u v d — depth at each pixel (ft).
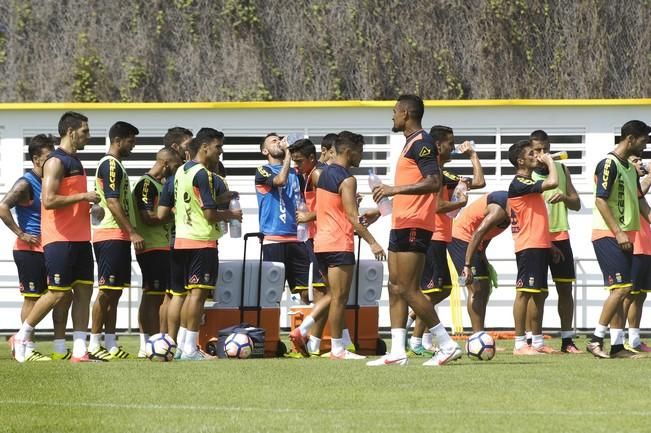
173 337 149.59
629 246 142.00
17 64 295.89
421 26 287.89
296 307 160.56
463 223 164.25
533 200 154.30
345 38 288.30
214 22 291.79
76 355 140.87
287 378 114.21
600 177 142.92
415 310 126.93
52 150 157.38
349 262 144.87
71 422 85.81
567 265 161.07
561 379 112.47
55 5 296.30
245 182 208.13
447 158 150.82
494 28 286.25
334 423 84.84
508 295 207.72
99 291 149.69
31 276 156.97
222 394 101.71
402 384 108.27
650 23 285.64
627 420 85.97
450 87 286.87
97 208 143.64
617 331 144.56
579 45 286.87
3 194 208.74
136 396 100.68
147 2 293.84
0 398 100.07
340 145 144.36
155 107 209.05
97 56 295.07
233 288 156.35
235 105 208.23
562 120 208.54
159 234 157.38
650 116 207.51
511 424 84.17
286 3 289.74
